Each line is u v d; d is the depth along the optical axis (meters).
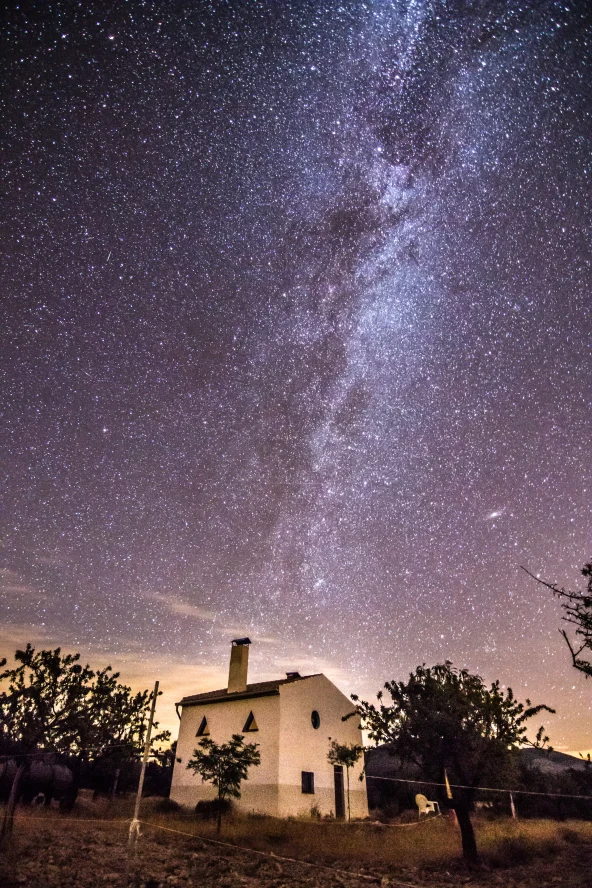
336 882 10.80
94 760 21.67
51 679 14.77
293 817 21.38
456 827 18.84
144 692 22.20
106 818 19.89
